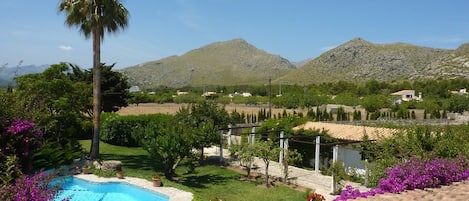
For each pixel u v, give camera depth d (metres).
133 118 31.27
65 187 16.62
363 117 60.91
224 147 32.50
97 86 20.36
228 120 27.62
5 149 9.75
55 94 22.14
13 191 6.18
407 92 104.12
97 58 20.31
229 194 17.88
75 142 22.48
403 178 8.36
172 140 18.86
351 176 20.84
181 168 24.00
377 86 124.25
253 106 80.06
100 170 18.75
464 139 14.40
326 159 26.48
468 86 110.06
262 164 25.84
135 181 17.38
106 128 31.44
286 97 80.25
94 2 19.58
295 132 27.91
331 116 53.22
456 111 68.50
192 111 27.36
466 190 7.94
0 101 10.62
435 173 8.46
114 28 21.34
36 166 16.12
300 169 24.50
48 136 20.28
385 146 15.10
